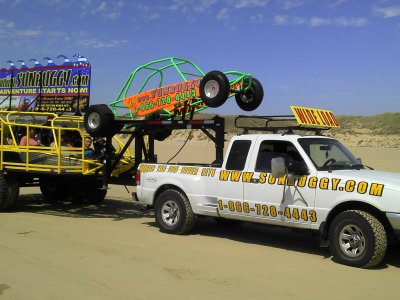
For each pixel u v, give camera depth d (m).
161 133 11.49
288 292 5.52
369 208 6.71
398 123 73.81
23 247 7.52
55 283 5.75
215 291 5.52
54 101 14.07
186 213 8.64
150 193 9.24
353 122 80.25
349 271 6.42
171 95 9.90
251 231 9.28
